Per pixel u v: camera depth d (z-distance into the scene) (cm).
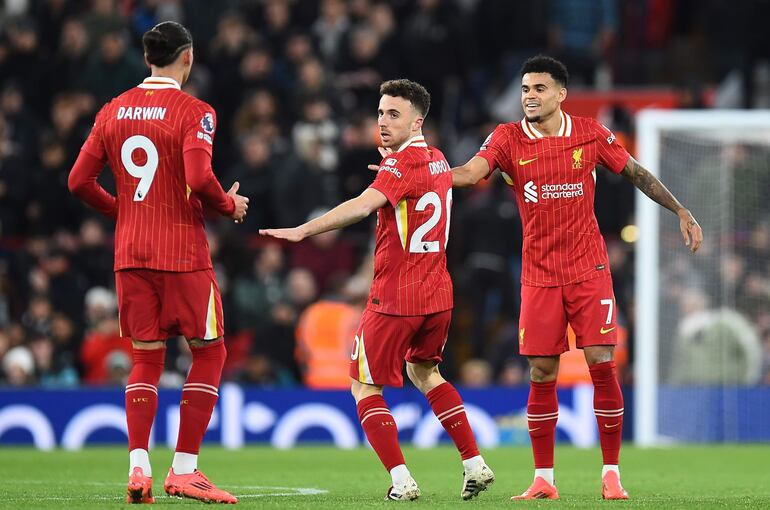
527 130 2559
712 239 4881
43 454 4053
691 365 4825
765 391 4791
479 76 6462
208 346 2358
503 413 4659
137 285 2319
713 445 4644
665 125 4712
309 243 5212
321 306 4916
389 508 2200
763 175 4878
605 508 2241
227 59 5912
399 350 2414
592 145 2552
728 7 6494
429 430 4631
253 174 5362
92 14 5944
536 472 2573
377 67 5947
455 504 2298
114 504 2252
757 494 2723
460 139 6000
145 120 2306
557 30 6297
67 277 4994
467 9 6594
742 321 4862
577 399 4631
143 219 2311
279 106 5888
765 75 6544
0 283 5038
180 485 2302
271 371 4816
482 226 5131
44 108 6022
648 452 4256
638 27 6706
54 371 4797
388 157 2419
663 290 4844
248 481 3083
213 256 5091
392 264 2409
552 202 2528
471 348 5103
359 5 6241
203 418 2333
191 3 6269
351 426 4600
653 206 4684
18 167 5503
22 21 6450
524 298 2567
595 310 2522
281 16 6256
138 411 2297
